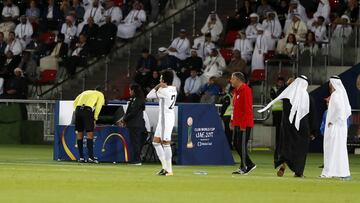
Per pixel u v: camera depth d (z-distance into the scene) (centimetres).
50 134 12212
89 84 13050
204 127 8569
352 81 11344
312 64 11650
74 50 13338
